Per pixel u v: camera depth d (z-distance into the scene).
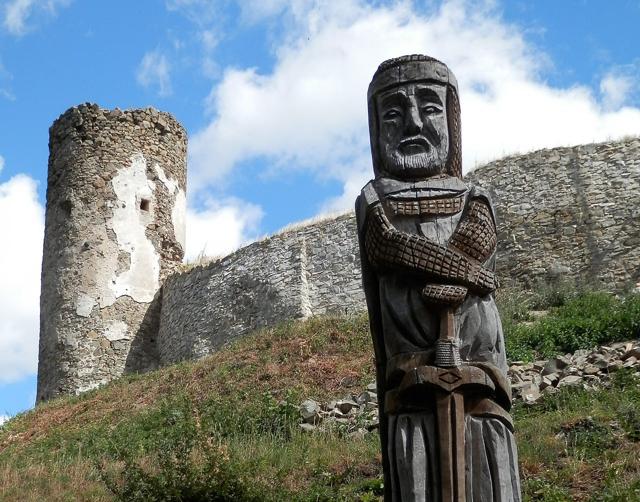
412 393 5.21
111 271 26.70
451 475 4.96
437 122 5.92
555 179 20.84
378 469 10.14
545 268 20.16
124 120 28.33
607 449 9.41
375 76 6.18
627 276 19.41
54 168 28.31
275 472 10.32
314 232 23.00
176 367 19.92
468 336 5.34
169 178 28.70
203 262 26.38
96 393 19.84
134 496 9.38
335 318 19.39
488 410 5.17
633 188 20.14
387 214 5.65
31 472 12.52
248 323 23.31
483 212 5.58
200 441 10.15
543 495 8.40
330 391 15.21
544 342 15.21
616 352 13.80
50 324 26.55
